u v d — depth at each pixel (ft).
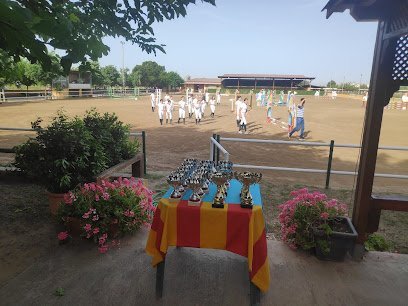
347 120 68.80
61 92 124.77
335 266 10.59
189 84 242.37
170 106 59.98
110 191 12.48
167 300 8.90
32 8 5.88
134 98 136.67
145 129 51.78
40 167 13.88
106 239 11.99
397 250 13.08
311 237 11.02
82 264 10.68
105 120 18.58
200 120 65.82
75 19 7.03
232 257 11.02
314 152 35.65
